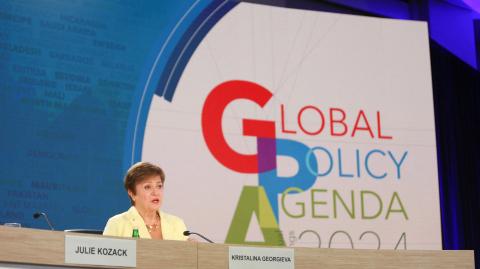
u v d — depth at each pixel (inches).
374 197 437.1
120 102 391.9
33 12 373.1
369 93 448.1
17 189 358.9
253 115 423.5
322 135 434.3
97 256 174.1
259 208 416.2
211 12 423.2
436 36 491.5
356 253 210.5
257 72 428.5
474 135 517.3
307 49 441.1
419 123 453.7
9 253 159.9
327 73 442.3
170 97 405.7
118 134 389.1
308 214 423.8
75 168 374.9
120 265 177.2
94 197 378.3
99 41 389.7
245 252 196.7
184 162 403.9
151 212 251.8
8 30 366.0
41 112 369.4
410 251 216.5
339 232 427.2
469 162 514.0
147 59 402.0
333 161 433.7
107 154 384.2
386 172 442.0
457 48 496.1
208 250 191.5
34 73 370.0
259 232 414.0
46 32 375.6
